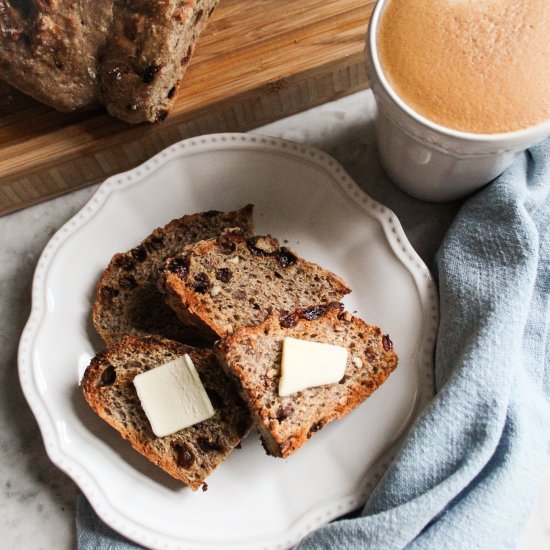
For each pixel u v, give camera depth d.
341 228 0.52
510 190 0.49
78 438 0.49
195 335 0.51
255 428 0.49
